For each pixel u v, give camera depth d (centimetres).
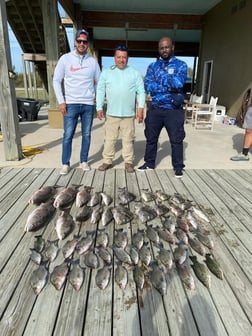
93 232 222
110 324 143
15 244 206
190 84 1662
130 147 362
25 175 344
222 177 357
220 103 916
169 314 150
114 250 199
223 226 239
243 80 752
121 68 325
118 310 151
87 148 361
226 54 860
